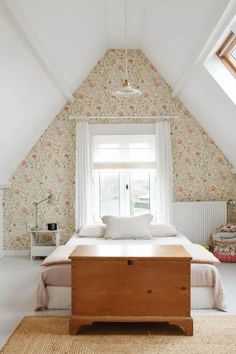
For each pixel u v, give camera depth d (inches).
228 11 115.4
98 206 224.4
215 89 166.7
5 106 146.7
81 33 160.7
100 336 106.6
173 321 106.4
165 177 213.0
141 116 218.7
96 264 107.7
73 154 219.3
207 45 143.2
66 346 100.1
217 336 105.8
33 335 107.0
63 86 186.2
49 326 113.4
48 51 143.6
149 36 188.9
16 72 133.9
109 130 219.3
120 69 219.8
